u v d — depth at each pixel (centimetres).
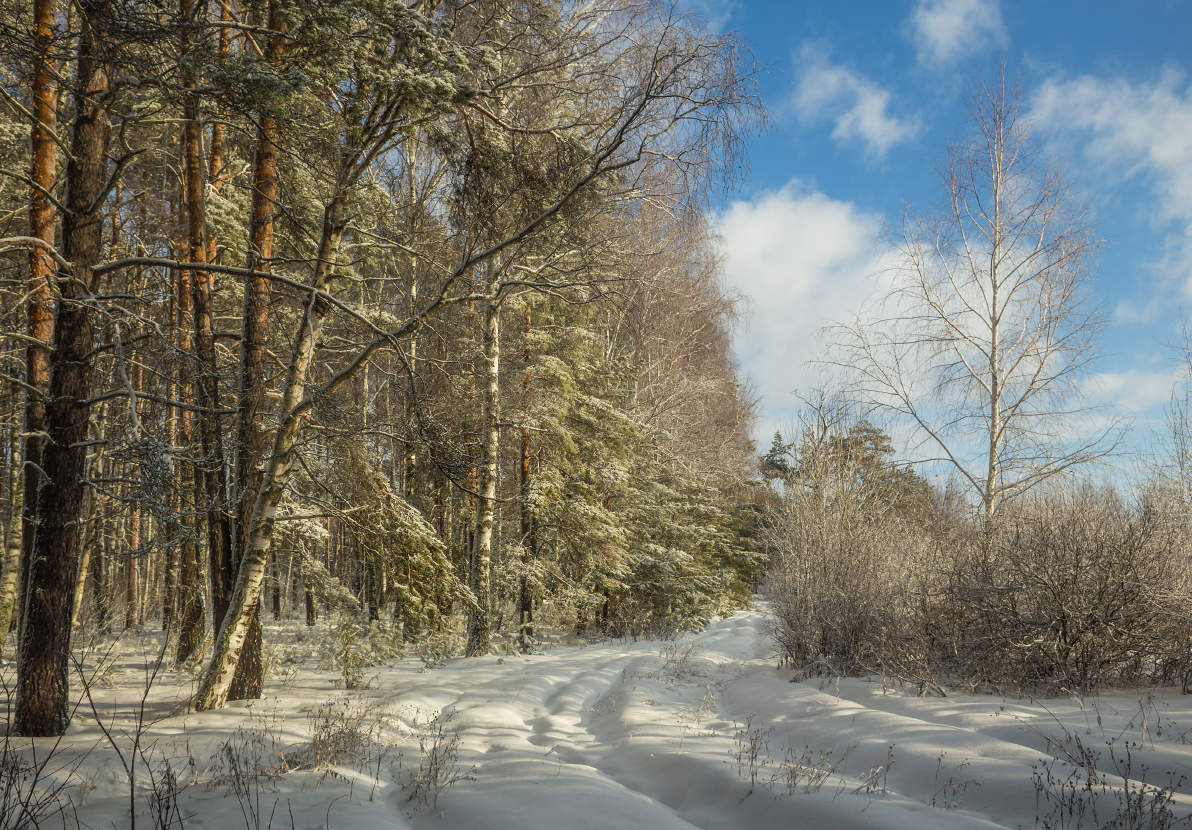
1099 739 658
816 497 1526
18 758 638
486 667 1368
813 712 872
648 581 2281
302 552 1212
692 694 1120
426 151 1183
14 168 1223
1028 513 1127
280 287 1236
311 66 858
